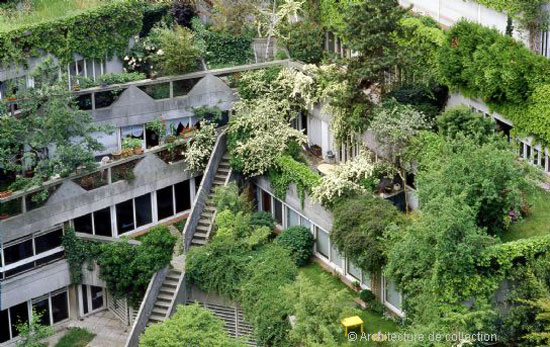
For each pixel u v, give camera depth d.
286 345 46.69
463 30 51.19
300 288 46.19
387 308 48.28
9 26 55.84
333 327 44.28
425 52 53.78
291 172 53.78
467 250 41.38
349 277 51.06
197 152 56.50
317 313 44.78
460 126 48.69
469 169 44.19
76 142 56.09
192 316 45.84
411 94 52.59
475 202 43.91
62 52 57.34
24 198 51.62
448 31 51.88
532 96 47.91
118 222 55.69
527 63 47.75
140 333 50.50
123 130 58.19
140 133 58.75
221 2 64.00
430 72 53.09
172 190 57.22
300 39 59.78
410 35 53.16
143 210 56.47
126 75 58.34
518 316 41.53
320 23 62.16
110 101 57.47
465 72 50.62
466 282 41.88
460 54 51.00
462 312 41.50
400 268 43.81
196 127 58.94
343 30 52.97
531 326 41.31
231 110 59.34
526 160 45.94
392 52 52.31
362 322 45.69
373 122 50.25
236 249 51.75
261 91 58.16
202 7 66.00
